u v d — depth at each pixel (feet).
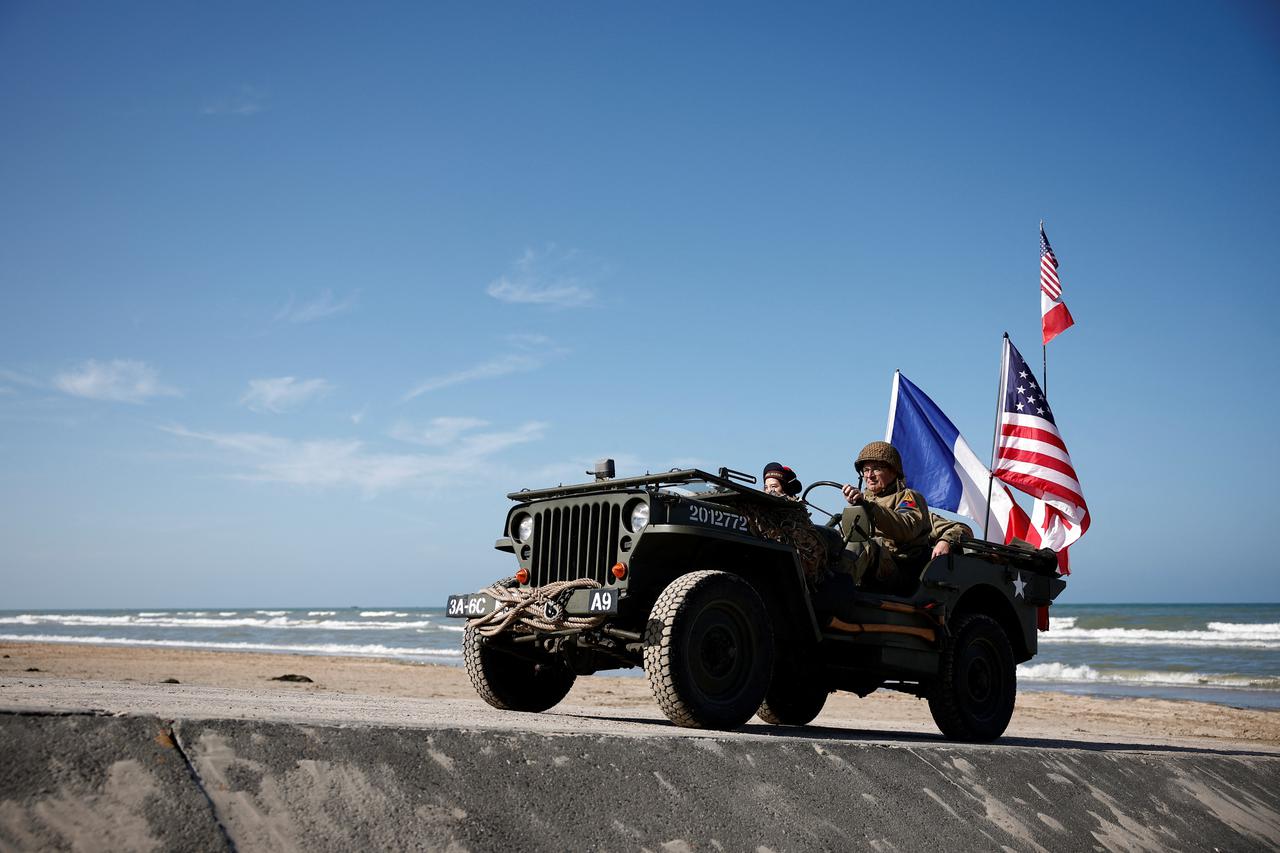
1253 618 208.03
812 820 11.64
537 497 18.38
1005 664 21.95
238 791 8.54
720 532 16.79
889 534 20.84
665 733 13.01
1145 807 15.89
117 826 7.74
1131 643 124.88
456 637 148.05
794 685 23.98
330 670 61.11
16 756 7.98
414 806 9.21
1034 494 31.78
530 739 10.87
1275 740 35.29
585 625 16.52
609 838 9.93
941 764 14.32
